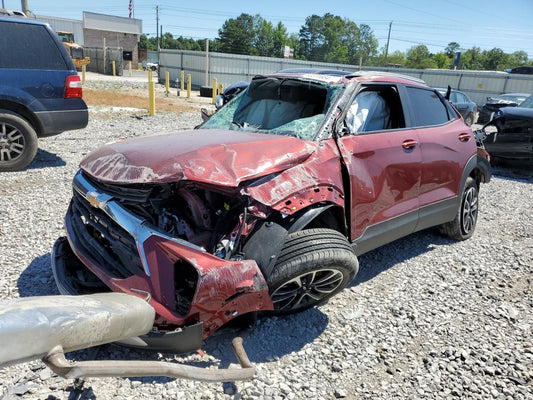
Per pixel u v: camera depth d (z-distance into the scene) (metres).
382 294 3.74
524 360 2.92
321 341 3.00
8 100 6.45
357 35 123.06
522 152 9.13
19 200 5.41
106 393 2.38
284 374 2.64
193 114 14.86
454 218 4.82
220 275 2.42
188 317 2.39
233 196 2.67
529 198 7.48
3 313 1.36
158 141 3.20
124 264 2.68
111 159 2.99
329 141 3.21
